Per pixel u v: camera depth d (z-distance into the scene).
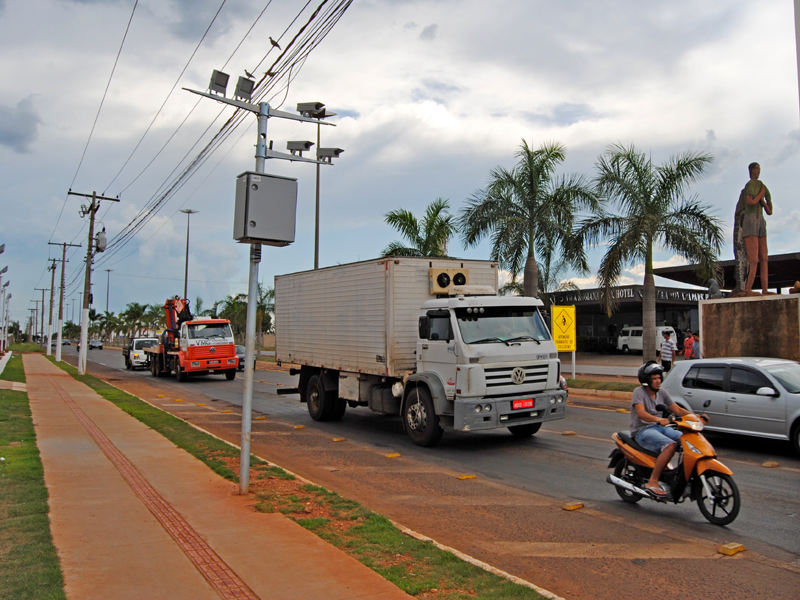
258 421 14.80
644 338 19.72
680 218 19.34
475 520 6.73
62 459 9.27
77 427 12.42
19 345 95.19
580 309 47.06
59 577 4.66
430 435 10.91
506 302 11.10
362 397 13.13
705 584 4.90
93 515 6.38
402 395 11.71
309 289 15.05
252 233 7.16
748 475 8.48
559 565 5.36
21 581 4.53
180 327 27.95
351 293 13.24
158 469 8.63
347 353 13.35
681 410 6.93
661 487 6.75
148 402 18.81
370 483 8.47
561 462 9.70
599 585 4.91
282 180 7.41
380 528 6.01
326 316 14.24
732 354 16.38
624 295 38.06
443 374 10.76
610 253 19.73
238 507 6.74
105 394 19.52
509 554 5.66
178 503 6.88
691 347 23.72
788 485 7.93
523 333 11.09
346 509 6.73
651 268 19.59
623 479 7.19
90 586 4.55
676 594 4.72
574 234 21.11
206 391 22.72
